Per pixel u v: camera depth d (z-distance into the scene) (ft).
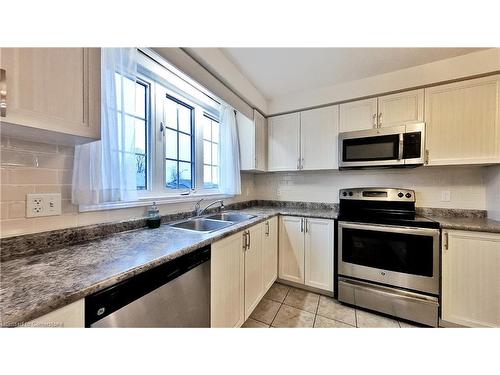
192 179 7.00
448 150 5.88
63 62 2.64
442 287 5.38
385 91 6.54
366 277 6.23
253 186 10.13
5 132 2.65
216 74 5.42
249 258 5.62
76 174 3.48
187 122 6.81
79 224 3.70
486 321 4.95
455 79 5.73
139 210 4.87
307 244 7.30
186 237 4.01
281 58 5.72
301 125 8.18
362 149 6.81
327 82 7.15
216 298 4.23
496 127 5.41
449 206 6.72
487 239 4.95
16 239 2.95
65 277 2.31
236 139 8.00
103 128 3.63
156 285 2.94
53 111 2.53
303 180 9.21
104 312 2.31
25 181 3.06
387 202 7.23
